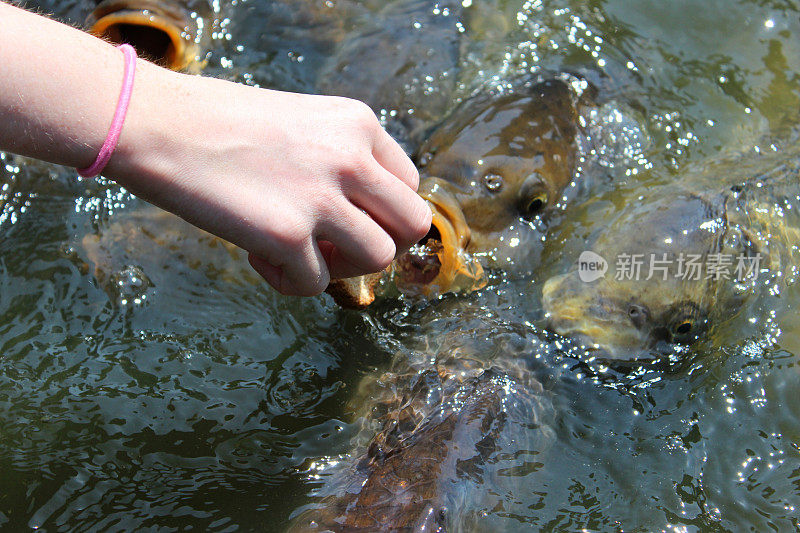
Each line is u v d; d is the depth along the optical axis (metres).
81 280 0.90
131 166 0.66
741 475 0.81
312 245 0.69
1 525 0.75
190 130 0.67
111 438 0.80
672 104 1.12
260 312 0.90
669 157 1.05
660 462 0.82
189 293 0.90
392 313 0.90
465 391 0.84
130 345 0.87
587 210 0.98
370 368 0.86
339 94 1.07
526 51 1.16
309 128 0.68
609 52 1.17
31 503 0.76
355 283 0.81
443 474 0.77
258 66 1.09
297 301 0.90
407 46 1.13
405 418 0.82
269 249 0.68
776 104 1.12
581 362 0.88
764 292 0.92
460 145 0.96
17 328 0.87
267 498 0.77
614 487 0.80
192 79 0.68
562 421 0.84
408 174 0.73
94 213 0.94
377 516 0.74
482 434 0.81
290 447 0.80
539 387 0.86
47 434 0.80
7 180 0.94
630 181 1.01
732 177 0.98
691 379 0.87
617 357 0.88
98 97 0.65
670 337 0.90
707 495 0.80
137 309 0.89
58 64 0.64
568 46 1.17
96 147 0.65
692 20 1.23
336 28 1.15
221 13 1.10
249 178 0.67
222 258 0.92
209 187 0.67
